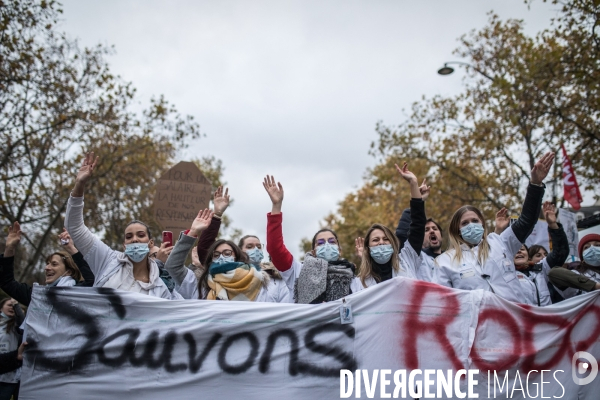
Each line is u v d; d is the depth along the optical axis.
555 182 15.66
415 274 5.37
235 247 5.29
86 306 4.50
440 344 4.56
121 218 18.39
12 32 14.23
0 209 15.46
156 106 17.45
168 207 7.55
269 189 5.39
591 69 13.98
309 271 5.13
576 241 8.20
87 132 16.44
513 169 17.61
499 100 15.48
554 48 14.95
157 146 17.94
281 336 4.49
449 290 4.68
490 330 4.66
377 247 5.15
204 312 4.50
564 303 4.84
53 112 15.66
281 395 4.39
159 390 4.36
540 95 14.84
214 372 4.41
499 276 5.17
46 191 16.84
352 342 4.50
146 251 4.80
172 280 5.20
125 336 4.45
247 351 4.46
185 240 5.16
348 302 4.57
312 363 4.45
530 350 4.67
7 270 5.13
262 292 5.24
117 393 4.35
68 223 4.73
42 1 13.99
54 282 5.67
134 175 17.61
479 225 5.37
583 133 14.97
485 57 18.16
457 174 18.25
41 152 15.97
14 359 5.43
